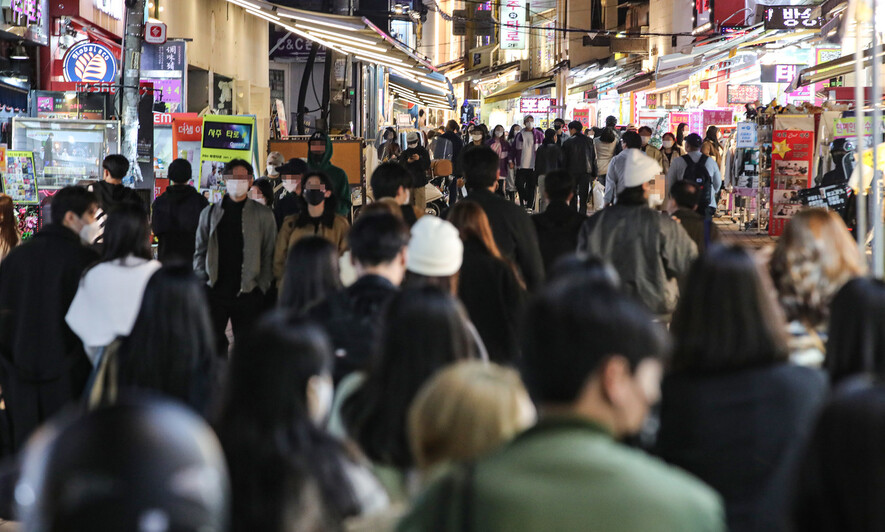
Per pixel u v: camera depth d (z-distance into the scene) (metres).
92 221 11.86
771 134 39.25
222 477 2.27
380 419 6.26
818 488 3.43
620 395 3.83
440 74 56.06
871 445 3.26
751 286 6.02
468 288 11.69
